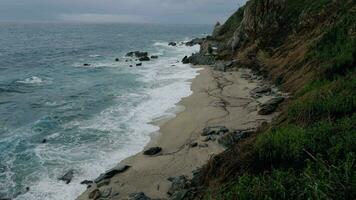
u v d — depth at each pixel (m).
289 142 11.20
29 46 88.75
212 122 21.61
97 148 18.81
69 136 20.61
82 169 16.50
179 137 19.70
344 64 20.64
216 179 12.37
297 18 40.09
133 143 19.36
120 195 13.97
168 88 32.25
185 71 42.00
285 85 27.44
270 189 8.64
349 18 27.28
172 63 51.44
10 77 41.81
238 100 26.22
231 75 36.03
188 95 29.08
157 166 16.30
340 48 23.95
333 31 27.52
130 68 47.53
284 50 35.38
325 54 25.39
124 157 17.64
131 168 16.27
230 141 17.62
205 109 24.53
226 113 23.23
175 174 15.40
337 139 10.59
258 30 44.53
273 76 31.64
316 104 14.41
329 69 21.08
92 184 15.06
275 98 23.33
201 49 59.41
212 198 10.51
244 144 13.73
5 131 21.92
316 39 29.42
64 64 53.97
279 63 33.31
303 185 8.38
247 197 8.75
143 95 30.00
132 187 14.52
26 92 33.25
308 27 35.38
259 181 9.30
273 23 42.62
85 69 47.88
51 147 19.11
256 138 13.61
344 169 8.38
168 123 22.33
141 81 36.62
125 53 71.44
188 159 16.75
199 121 22.05
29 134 21.25
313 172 9.02
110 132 21.06
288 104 20.86
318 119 13.67
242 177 10.01
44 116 24.80
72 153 18.25
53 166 16.84
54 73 44.81
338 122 12.20
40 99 30.09
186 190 12.71
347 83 15.92
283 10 42.88
